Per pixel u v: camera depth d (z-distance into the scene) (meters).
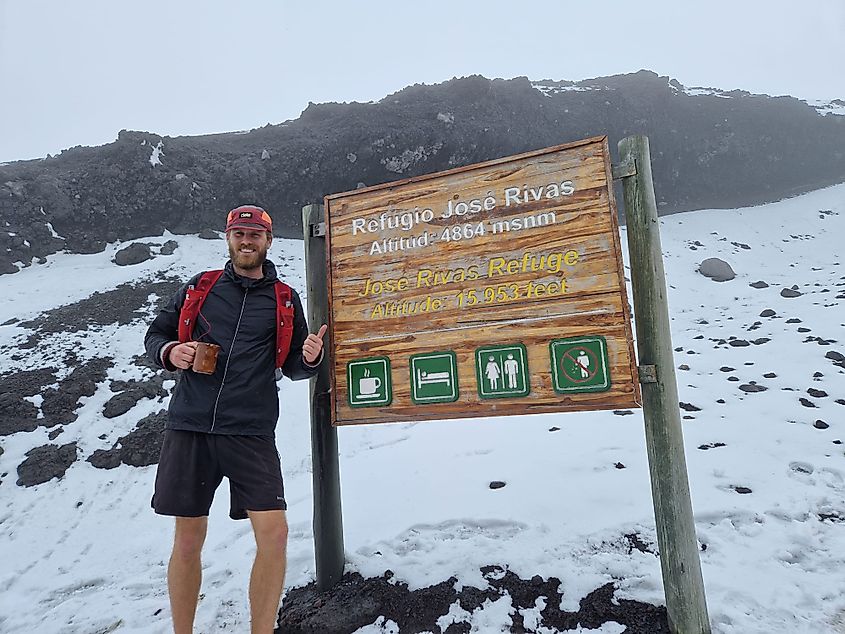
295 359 2.87
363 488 4.62
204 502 2.56
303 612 3.02
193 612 2.55
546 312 2.72
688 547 2.45
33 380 7.59
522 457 4.77
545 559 3.20
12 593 4.12
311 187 17.70
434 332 2.98
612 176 2.67
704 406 5.56
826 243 15.57
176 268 12.84
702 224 18.23
